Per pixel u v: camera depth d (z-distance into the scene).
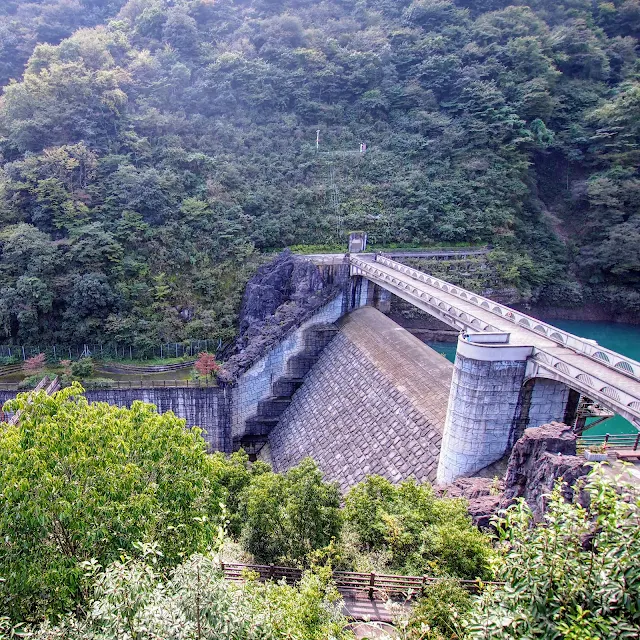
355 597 22.50
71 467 18.23
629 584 10.52
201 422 57.31
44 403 19.27
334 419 52.53
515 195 92.19
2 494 16.50
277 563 24.84
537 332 38.22
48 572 16.19
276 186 86.06
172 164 79.44
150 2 108.56
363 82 103.50
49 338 61.94
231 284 70.81
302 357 64.94
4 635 13.85
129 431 21.05
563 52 107.31
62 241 64.38
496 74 101.81
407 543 24.91
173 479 20.31
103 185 71.81
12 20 107.12
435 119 98.69
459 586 18.88
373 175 92.88
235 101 95.44
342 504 37.12
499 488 30.83
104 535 17.55
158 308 66.00
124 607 12.78
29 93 77.31
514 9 112.81
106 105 80.25
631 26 117.44
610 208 91.44
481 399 33.69
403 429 43.75
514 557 12.08
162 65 96.62
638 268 87.38
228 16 111.50
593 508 12.10
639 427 24.62
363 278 69.06
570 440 26.75
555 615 10.86
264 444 61.34
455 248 87.69
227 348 65.56
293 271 69.38
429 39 107.12
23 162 69.44
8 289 59.44
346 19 116.25
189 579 12.82
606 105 94.25
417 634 16.53
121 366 60.38
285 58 100.44
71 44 85.69
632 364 29.73
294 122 96.56
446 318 45.00
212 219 75.50
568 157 99.00
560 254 93.44
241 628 12.61
